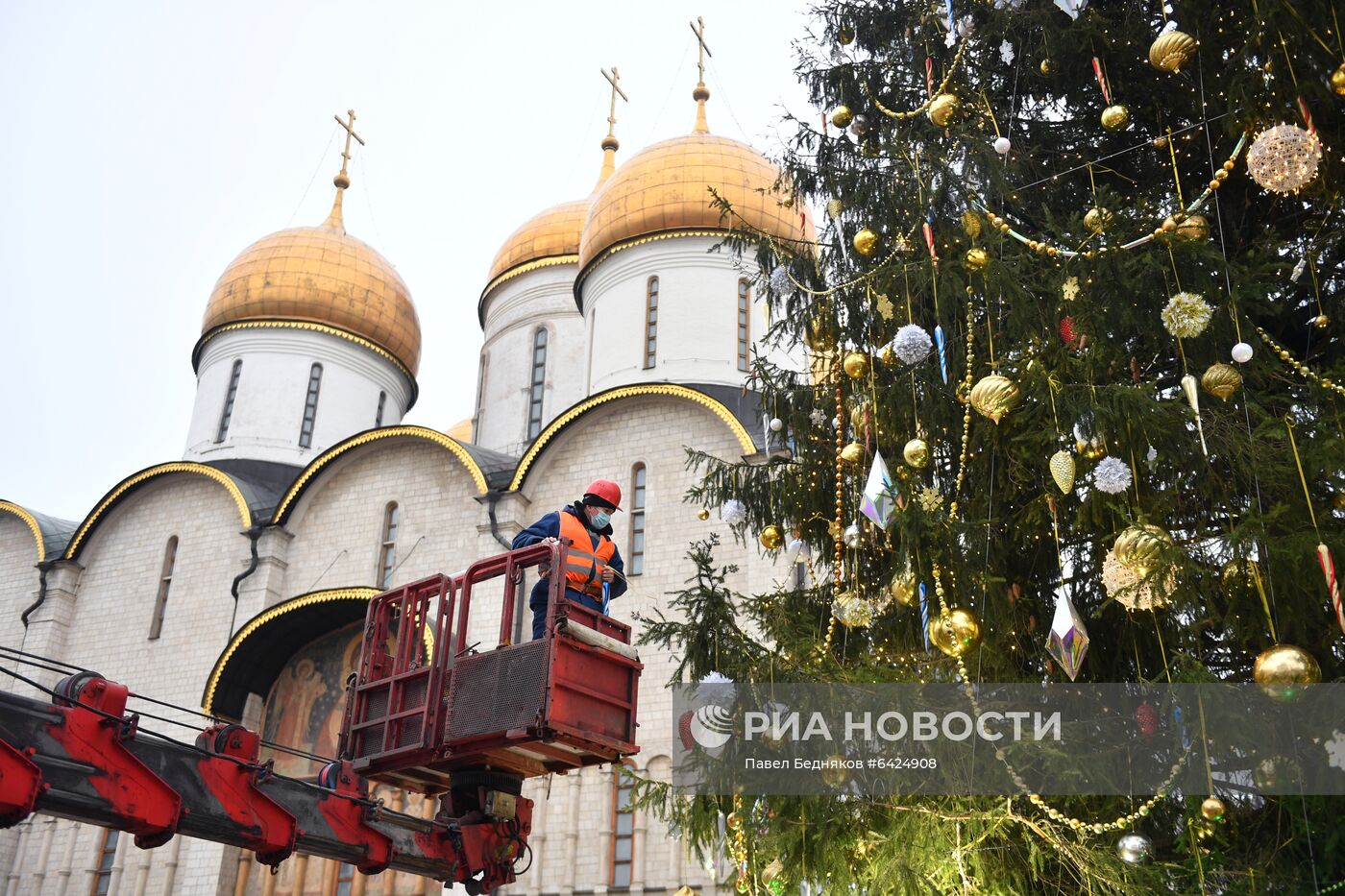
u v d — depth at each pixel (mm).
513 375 35969
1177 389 8922
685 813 9305
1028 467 8984
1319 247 8484
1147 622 8531
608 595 9828
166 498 29859
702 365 29156
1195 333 7207
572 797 21781
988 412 7836
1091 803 8234
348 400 35719
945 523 8523
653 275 30453
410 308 37750
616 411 25109
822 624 10391
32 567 30703
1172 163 9617
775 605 9914
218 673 25422
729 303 29891
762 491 11555
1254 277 8266
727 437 23984
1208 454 8016
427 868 10383
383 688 10148
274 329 35438
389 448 27516
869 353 9867
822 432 11133
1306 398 8156
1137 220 8719
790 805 8375
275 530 27328
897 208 10078
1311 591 7156
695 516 23391
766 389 11359
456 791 9758
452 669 9469
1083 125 10938
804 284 11328
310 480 27438
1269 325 9188
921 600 8469
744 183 30625
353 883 23594
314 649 26875
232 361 35344
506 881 9961
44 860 26156
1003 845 8047
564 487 24922
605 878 20859
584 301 32250
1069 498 8742
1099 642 8766
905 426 9828
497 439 35219
